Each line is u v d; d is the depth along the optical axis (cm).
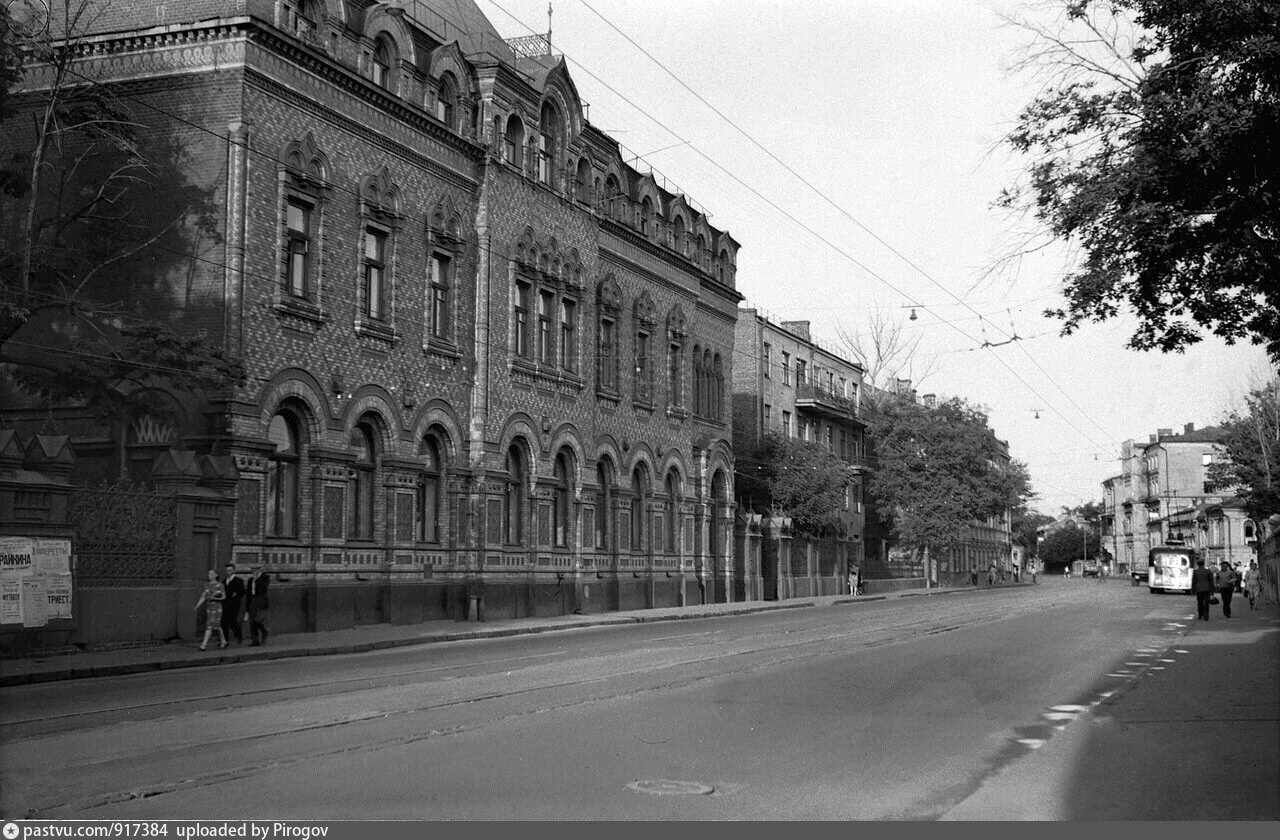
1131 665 2122
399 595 3225
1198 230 1973
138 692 1647
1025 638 2803
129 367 2547
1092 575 18962
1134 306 2112
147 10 2839
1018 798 947
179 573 2514
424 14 3794
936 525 8062
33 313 2584
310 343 2917
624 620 3806
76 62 2844
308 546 2903
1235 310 2097
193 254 2720
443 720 1327
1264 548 5741
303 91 2912
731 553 5538
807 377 7338
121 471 2731
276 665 2169
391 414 3225
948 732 1284
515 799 917
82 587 2308
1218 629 3253
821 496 6244
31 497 2202
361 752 1110
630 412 4647
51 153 2859
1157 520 14975
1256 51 1778
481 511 3603
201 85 2758
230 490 2619
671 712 1414
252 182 2748
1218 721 1389
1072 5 1944
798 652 2355
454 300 3541
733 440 6350
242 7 2756
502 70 3744
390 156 3259
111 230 2781
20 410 2823
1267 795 969
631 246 4691
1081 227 1984
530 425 3916
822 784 988
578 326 4244
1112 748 1194
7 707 1456
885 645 2555
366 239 3178
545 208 4016
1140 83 1909
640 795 935
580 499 4222
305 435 2922
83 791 937
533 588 3900
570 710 1422
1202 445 14625
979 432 8281
